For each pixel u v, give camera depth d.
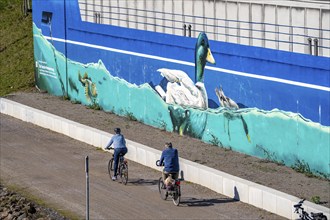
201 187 64.50
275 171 65.81
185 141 76.75
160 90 81.38
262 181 62.88
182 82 78.38
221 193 62.62
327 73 62.72
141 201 61.62
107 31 87.88
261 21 70.25
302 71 64.94
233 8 73.00
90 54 91.31
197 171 65.12
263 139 69.56
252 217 56.81
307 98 64.75
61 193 64.88
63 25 95.38
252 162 68.81
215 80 74.25
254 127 70.44
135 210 59.38
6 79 105.88
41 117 87.88
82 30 92.12
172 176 60.34
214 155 71.38
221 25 74.38
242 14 72.12
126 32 85.06
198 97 76.62
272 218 56.47
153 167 70.69
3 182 68.69
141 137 78.31
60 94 97.94
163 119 81.38
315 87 63.88
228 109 73.12
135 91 84.88
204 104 75.94
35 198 63.88
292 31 67.38
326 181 62.91
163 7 81.38
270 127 68.75
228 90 72.94
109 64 88.31
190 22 77.94
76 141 81.62
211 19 75.38
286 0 67.69
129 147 73.62
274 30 69.00
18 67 108.00
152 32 81.50
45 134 84.88
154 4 82.56
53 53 98.00
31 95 99.31
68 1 94.25
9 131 86.62
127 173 66.25
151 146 74.50
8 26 118.62
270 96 68.44
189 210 58.91
